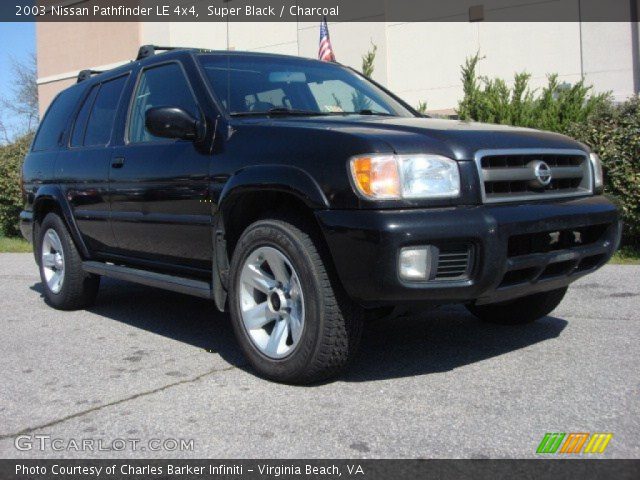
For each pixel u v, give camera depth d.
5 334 4.93
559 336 4.37
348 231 3.16
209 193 3.91
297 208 3.60
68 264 5.54
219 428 3.03
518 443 2.76
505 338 4.38
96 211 5.11
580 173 3.90
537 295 4.43
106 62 19.64
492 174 3.36
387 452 2.73
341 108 4.64
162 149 4.38
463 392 3.37
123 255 5.04
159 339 4.67
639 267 6.85
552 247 3.57
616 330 4.47
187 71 4.46
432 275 3.15
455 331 4.61
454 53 12.67
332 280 3.34
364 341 4.41
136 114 4.85
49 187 5.72
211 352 4.29
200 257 4.17
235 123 3.90
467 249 3.22
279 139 3.58
